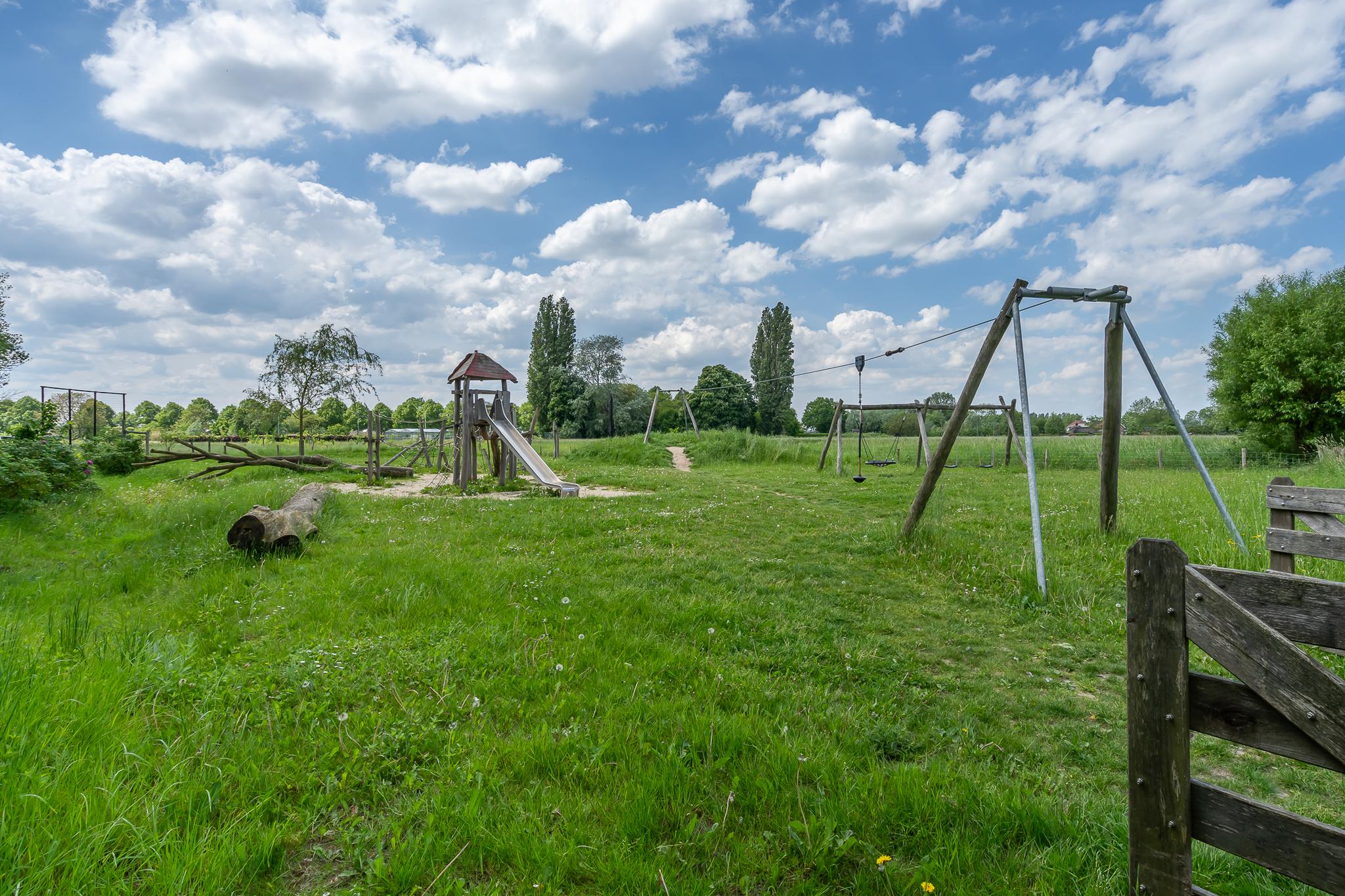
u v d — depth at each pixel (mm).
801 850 2572
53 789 2459
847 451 31734
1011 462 27969
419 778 3104
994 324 8719
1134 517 10430
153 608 5719
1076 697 4637
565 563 7770
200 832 2531
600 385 70188
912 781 3041
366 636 5078
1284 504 5398
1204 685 1997
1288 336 27312
